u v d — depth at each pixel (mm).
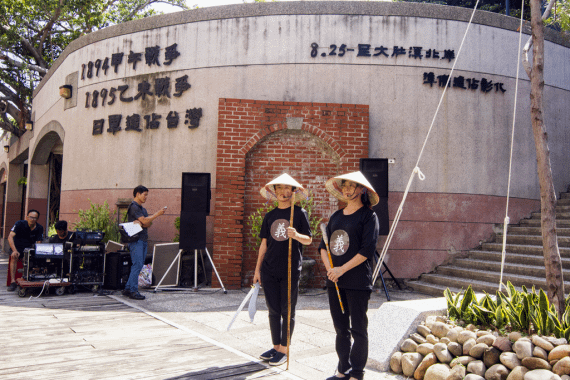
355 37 7781
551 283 3670
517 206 7984
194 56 8117
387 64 7750
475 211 7719
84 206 9023
